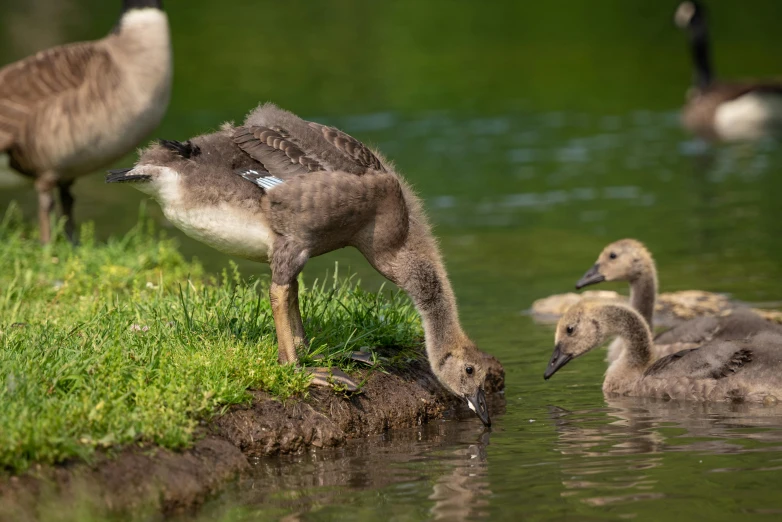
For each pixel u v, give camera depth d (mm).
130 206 25641
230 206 10852
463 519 8820
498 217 25109
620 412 12312
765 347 12961
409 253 11492
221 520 8883
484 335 16016
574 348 13914
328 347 11969
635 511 8836
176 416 9906
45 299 14477
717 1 59969
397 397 11906
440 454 10688
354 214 10945
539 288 19047
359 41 51281
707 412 12141
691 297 17266
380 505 9203
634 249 16188
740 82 35938
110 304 13445
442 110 37625
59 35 46625
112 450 9320
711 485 9375
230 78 42406
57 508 8656
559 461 10297
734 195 26281
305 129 11055
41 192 17625
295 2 62594
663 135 34406
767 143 33188
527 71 44469
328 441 10938
